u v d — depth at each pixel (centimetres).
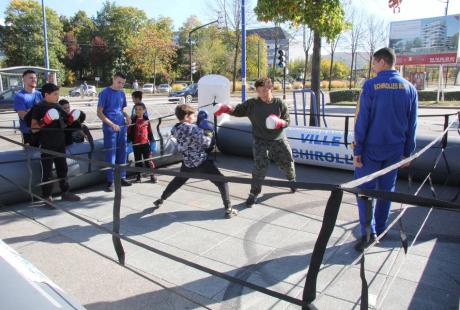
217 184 479
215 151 832
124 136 618
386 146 365
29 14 6044
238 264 366
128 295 320
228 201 480
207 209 513
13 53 6094
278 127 483
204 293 321
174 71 7138
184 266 364
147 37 6016
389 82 354
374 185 378
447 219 461
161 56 6069
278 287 326
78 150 600
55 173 557
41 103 517
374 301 299
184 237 428
